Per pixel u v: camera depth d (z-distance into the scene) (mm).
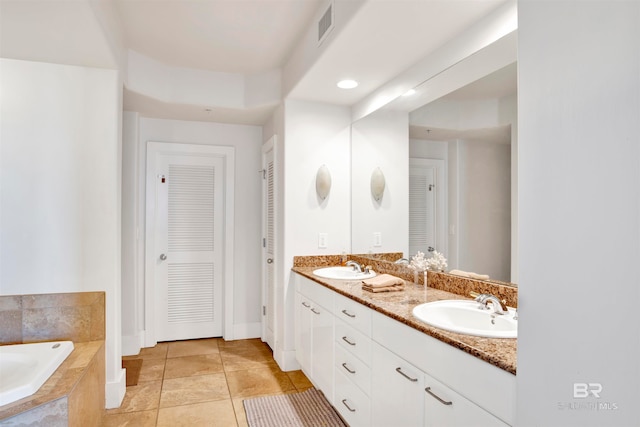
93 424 2027
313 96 2998
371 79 2611
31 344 2121
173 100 3135
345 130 3258
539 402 751
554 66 730
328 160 3195
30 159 2318
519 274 808
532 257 775
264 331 3770
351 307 2047
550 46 740
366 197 2996
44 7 1695
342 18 1918
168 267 3727
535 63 773
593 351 646
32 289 2303
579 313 672
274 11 2303
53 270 2336
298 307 2975
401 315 1586
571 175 692
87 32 1938
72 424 1691
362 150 3064
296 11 2305
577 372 673
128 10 2299
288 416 2348
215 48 2816
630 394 589
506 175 1704
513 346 1192
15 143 2301
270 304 3582
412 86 2367
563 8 712
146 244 3600
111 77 2439
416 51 2156
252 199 3918
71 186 2377
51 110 2350
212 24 2463
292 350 3092
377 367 1769
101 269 2414
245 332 3875
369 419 1841
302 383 2836
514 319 1507
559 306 711
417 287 2248
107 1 2047
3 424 1468
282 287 3121
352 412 2021
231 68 3197
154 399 2566
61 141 2363
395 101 2590
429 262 2271
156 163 3658
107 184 2430
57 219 2350
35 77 2330
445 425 1309
